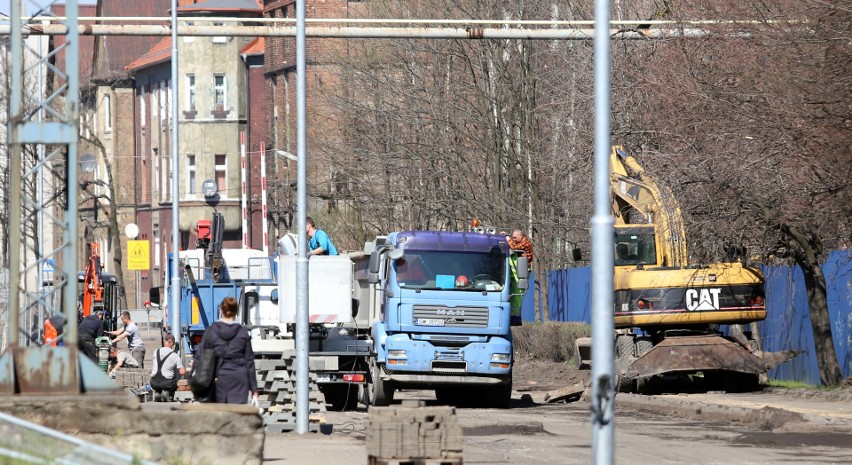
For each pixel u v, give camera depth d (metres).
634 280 80.00
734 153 77.00
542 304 140.75
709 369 77.19
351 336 75.25
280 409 60.50
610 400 30.78
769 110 69.25
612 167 86.25
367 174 159.38
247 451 37.91
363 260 81.06
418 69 154.12
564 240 141.88
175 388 69.31
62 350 38.09
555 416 69.50
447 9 148.62
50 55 39.16
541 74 141.00
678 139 83.81
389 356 75.31
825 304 77.31
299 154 57.06
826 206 69.75
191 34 75.56
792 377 86.81
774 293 89.06
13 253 38.25
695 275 79.62
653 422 63.03
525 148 141.00
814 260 77.12
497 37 75.00
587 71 124.44
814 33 65.75
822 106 65.50
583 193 131.25
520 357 129.88
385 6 156.88
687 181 80.62
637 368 77.06
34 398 37.06
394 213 162.75
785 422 57.06
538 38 75.25
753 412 60.34
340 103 160.38
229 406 38.59
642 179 84.62
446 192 149.38
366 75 156.62
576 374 105.56
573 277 137.62
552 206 137.12
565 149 133.12
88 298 117.44
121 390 38.50
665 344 78.06
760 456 46.91
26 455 33.75
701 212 83.56
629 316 79.94
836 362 76.88
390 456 38.12
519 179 142.75
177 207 102.25
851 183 66.44
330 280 73.06
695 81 78.88
